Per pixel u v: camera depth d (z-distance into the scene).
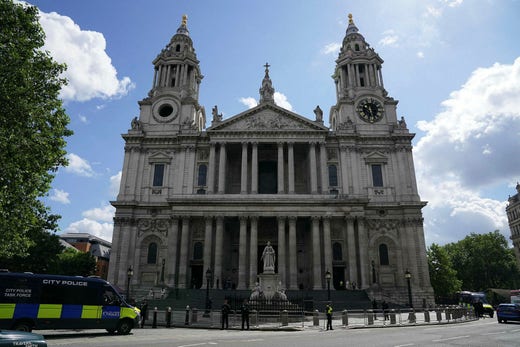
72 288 24.00
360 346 16.73
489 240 108.50
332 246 59.16
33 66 27.44
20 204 28.09
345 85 77.00
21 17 26.64
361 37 80.25
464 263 109.81
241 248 55.69
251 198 57.94
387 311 33.06
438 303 65.19
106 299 24.78
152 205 64.44
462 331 24.64
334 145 67.94
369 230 62.84
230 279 58.00
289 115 67.75
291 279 54.38
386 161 67.31
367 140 68.56
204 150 68.38
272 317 33.81
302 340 19.56
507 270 104.69
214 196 58.28
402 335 22.23
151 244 63.19
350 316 40.88
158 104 72.19
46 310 22.81
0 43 25.31
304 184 69.62
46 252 63.16
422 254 60.56
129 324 25.09
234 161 72.19
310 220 58.22
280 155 65.38
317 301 45.28
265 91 74.56
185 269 56.16
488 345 16.80
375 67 75.56
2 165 24.75
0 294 21.83
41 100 27.98
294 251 55.59
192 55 78.00
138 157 68.06
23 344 10.73
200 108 76.50
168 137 68.62
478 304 48.75
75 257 94.44
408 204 63.00
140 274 61.38
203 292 50.38
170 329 29.53
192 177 65.88
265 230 63.19
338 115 75.00
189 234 58.53
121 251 61.84
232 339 20.36
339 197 58.06
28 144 26.08
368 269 56.38
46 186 30.12
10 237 29.16
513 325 30.31
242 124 67.81
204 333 25.59
